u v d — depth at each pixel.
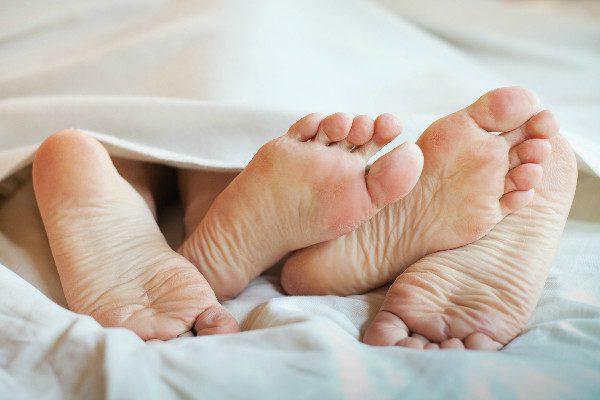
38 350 0.68
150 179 0.90
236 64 0.98
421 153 0.74
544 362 0.67
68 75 1.03
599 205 0.89
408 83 1.09
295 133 0.77
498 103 0.75
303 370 0.66
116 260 0.78
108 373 0.65
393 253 0.80
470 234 0.77
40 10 1.17
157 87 0.98
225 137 0.90
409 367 0.67
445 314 0.74
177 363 0.66
